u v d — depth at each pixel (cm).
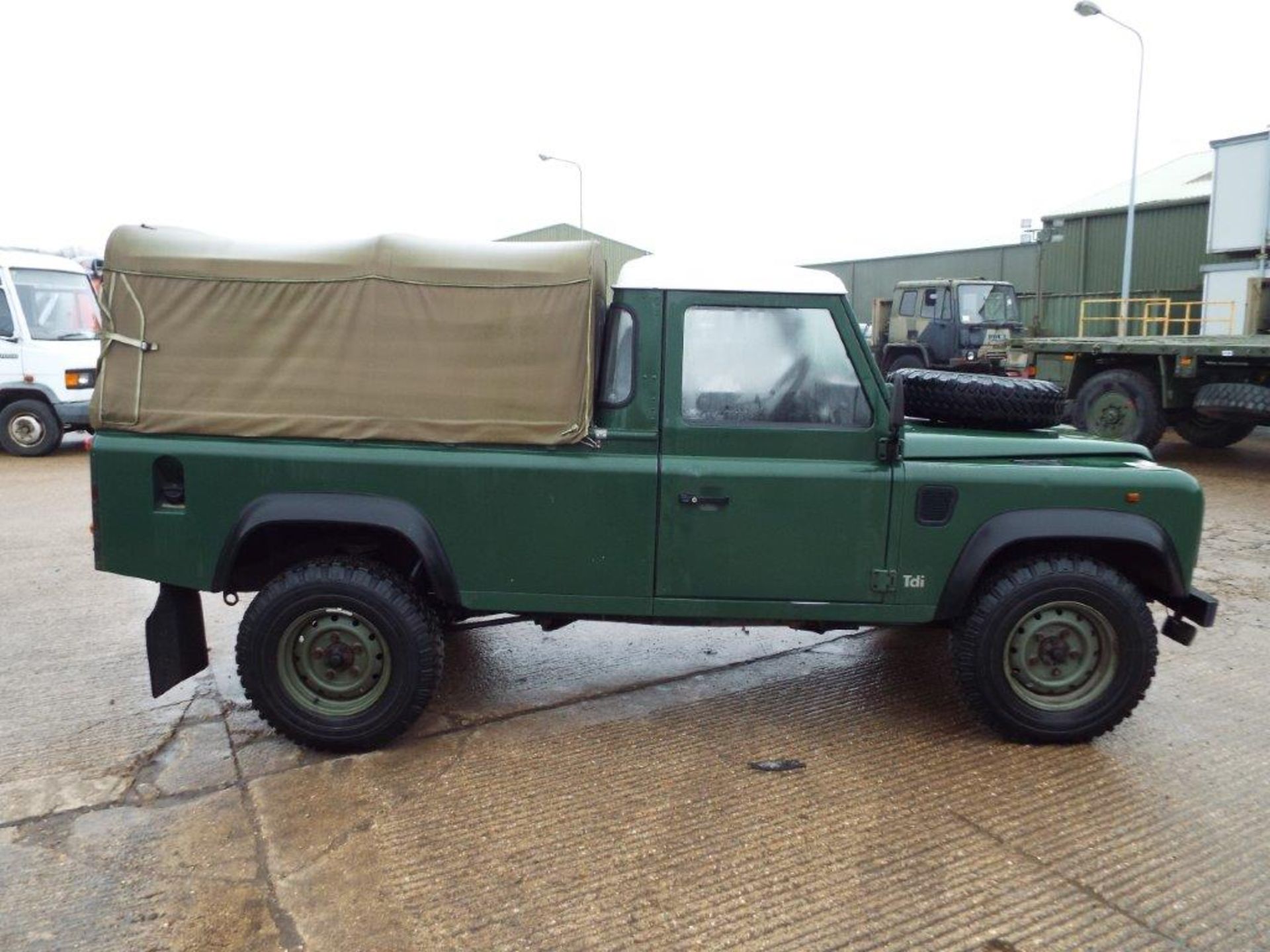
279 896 299
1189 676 481
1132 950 274
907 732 416
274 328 377
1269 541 768
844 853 322
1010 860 318
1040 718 393
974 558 381
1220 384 1082
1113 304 2525
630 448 380
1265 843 328
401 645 382
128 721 428
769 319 379
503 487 380
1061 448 395
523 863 316
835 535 382
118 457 380
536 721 427
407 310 374
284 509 376
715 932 281
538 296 371
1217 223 1959
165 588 396
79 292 1333
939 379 421
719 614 388
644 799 358
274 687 385
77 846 327
